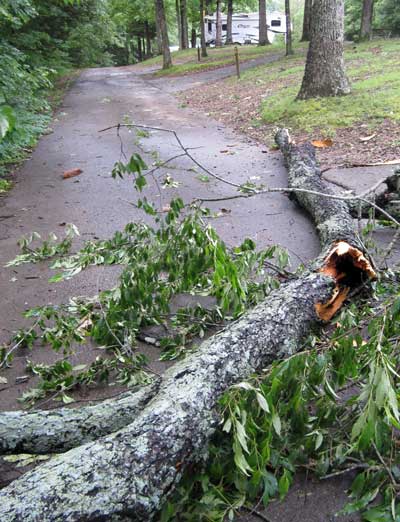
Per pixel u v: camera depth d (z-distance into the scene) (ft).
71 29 75.25
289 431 7.60
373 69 43.75
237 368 7.97
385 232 16.48
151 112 45.73
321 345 8.55
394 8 75.15
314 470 7.55
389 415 5.94
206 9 127.65
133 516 5.98
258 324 8.86
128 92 63.57
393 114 29.78
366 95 34.45
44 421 7.62
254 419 7.20
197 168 25.81
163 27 90.43
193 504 6.81
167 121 40.40
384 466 6.97
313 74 36.01
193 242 10.80
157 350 11.10
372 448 7.52
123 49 191.01
